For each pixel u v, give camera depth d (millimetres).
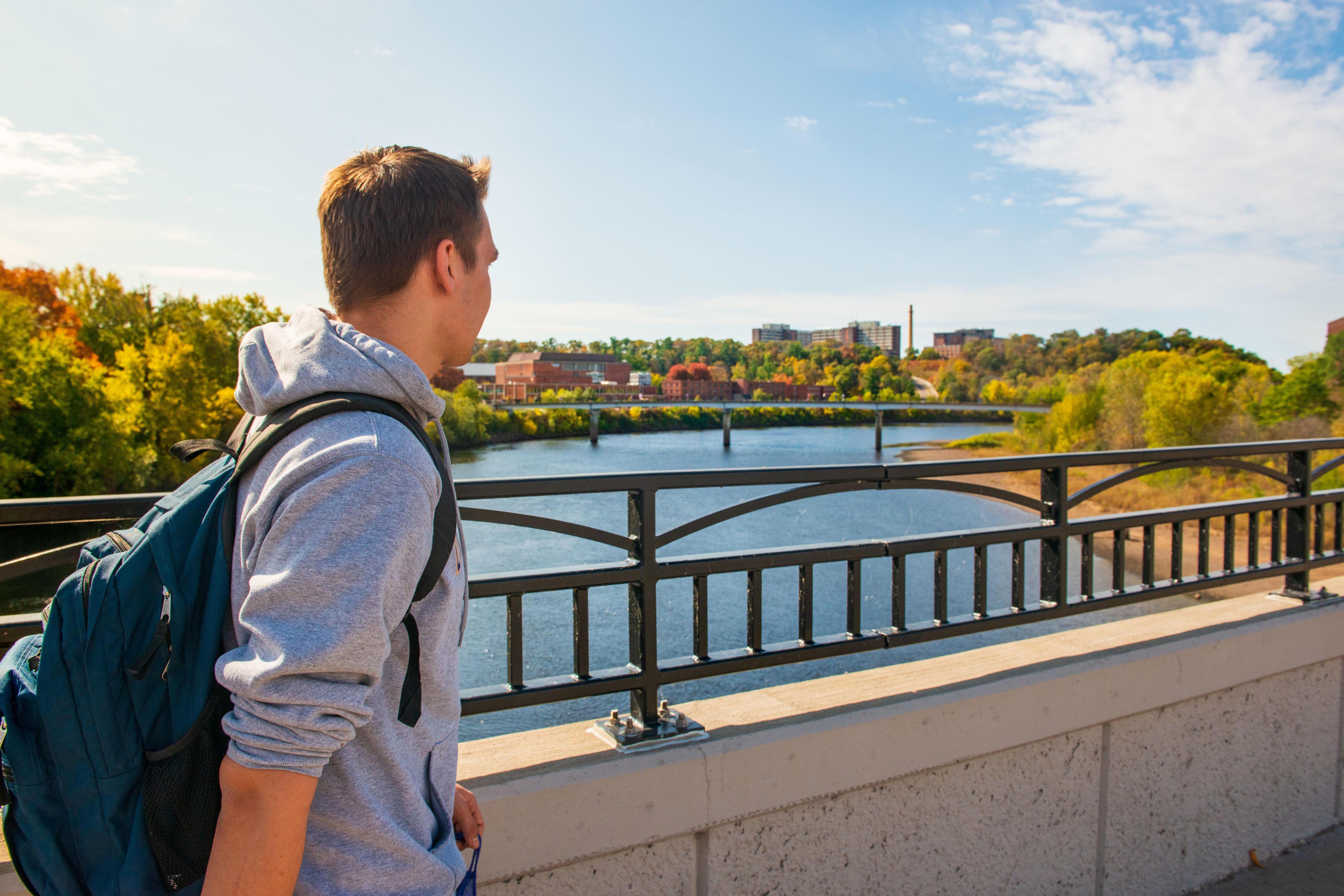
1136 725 2225
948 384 164625
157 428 45031
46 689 643
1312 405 57688
